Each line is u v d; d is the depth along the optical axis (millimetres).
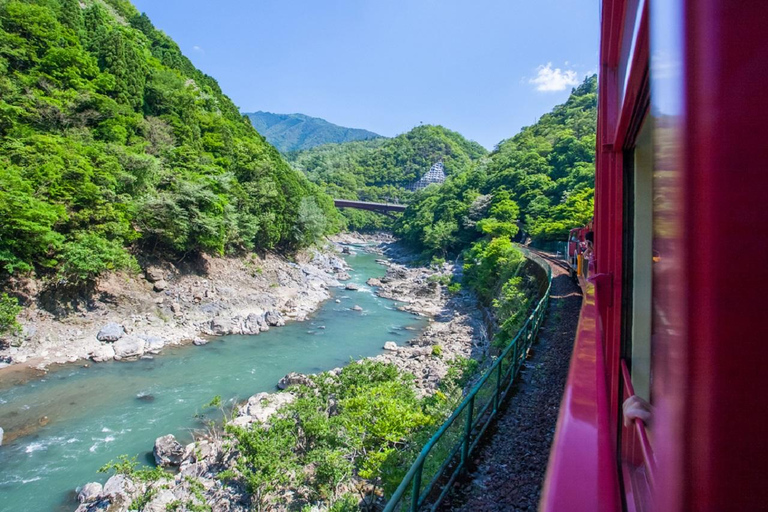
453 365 17047
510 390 8445
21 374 19016
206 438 15164
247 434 12367
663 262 889
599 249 4855
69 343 22078
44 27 34969
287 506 11164
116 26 58750
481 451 6336
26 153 23938
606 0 3508
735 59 591
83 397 17797
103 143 30781
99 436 15102
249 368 22141
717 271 595
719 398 599
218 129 48656
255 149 52594
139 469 13289
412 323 33438
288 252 51125
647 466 1518
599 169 4852
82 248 23922
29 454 13828
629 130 2867
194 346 24906
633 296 2785
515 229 48531
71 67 34438
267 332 28672
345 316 34406
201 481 12328
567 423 1983
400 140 178500
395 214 110750
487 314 31734
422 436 10422
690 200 642
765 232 562
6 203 20516
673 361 757
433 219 72500
